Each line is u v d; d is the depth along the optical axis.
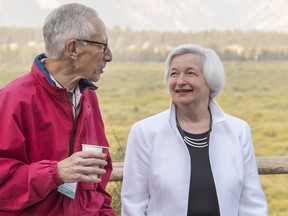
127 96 94.38
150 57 150.00
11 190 2.27
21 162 2.31
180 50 3.00
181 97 2.98
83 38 2.37
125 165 3.04
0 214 2.34
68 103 2.42
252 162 3.09
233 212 2.96
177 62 2.98
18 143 2.30
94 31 2.38
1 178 2.26
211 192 2.91
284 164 4.02
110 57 2.48
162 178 2.93
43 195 2.27
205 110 3.07
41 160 2.38
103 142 2.70
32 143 2.37
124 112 79.88
